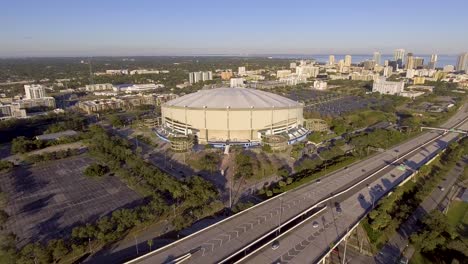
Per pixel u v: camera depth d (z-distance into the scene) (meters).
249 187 125.81
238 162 146.50
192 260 74.75
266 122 181.00
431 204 118.56
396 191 112.38
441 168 151.25
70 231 95.56
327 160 151.38
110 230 92.75
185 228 96.75
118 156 154.50
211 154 160.25
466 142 175.62
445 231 94.06
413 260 86.75
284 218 94.56
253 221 93.00
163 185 117.94
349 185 121.56
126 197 117.62
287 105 193.00
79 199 116.19
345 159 148.00
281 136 176.12
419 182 134.88
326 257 85.38
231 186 126.94
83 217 103.56
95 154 161.88
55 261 81.56
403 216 104.62
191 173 140.50
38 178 136.12
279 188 117.94
